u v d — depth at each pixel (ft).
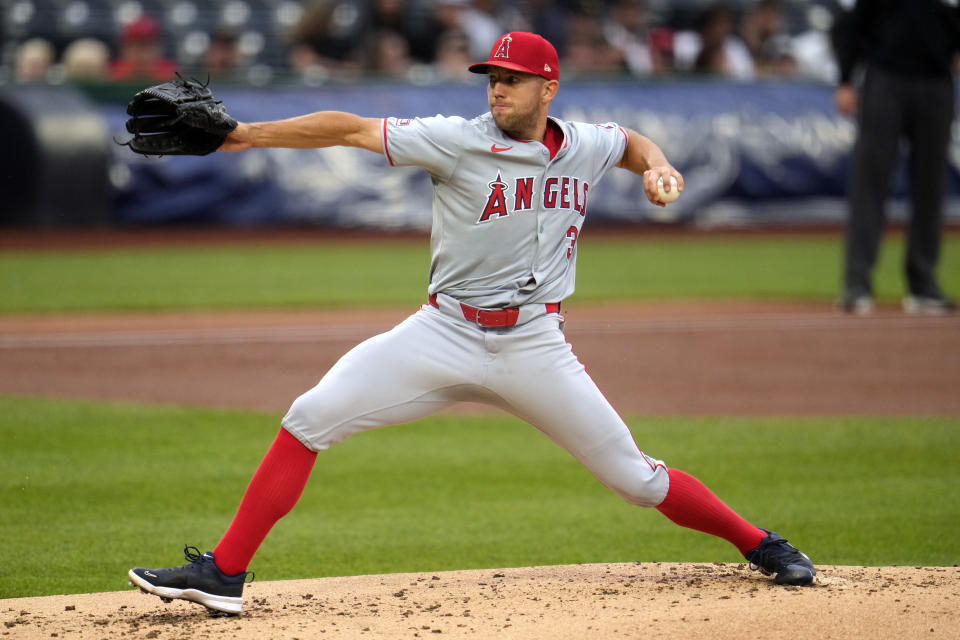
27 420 89.35
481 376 47.75
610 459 48.83
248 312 142.72
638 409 96.02
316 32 253.44
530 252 47.16
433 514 69.51
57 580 56.54
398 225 229.45
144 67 231.91
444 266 47.60
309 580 54.60
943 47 134.21
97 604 50.26
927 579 51.67
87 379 104.83
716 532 51.16
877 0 134.10
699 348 122.11
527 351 47.47
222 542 47.03
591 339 126.93
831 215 253.85
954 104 137.90
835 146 252.42
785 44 294.87
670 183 47.14
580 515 69.87
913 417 93.45
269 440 84.99
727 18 261.85
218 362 112.57
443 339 47.60
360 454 83.51
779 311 146.00
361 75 248.11
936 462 80.43
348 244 213.46
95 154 208.33
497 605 48.29
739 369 112.06
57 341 122.52
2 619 47.60
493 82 46.09
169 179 217.56
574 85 237.45
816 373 110.22
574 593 50.03
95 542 62.69
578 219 48.55
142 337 125.18
